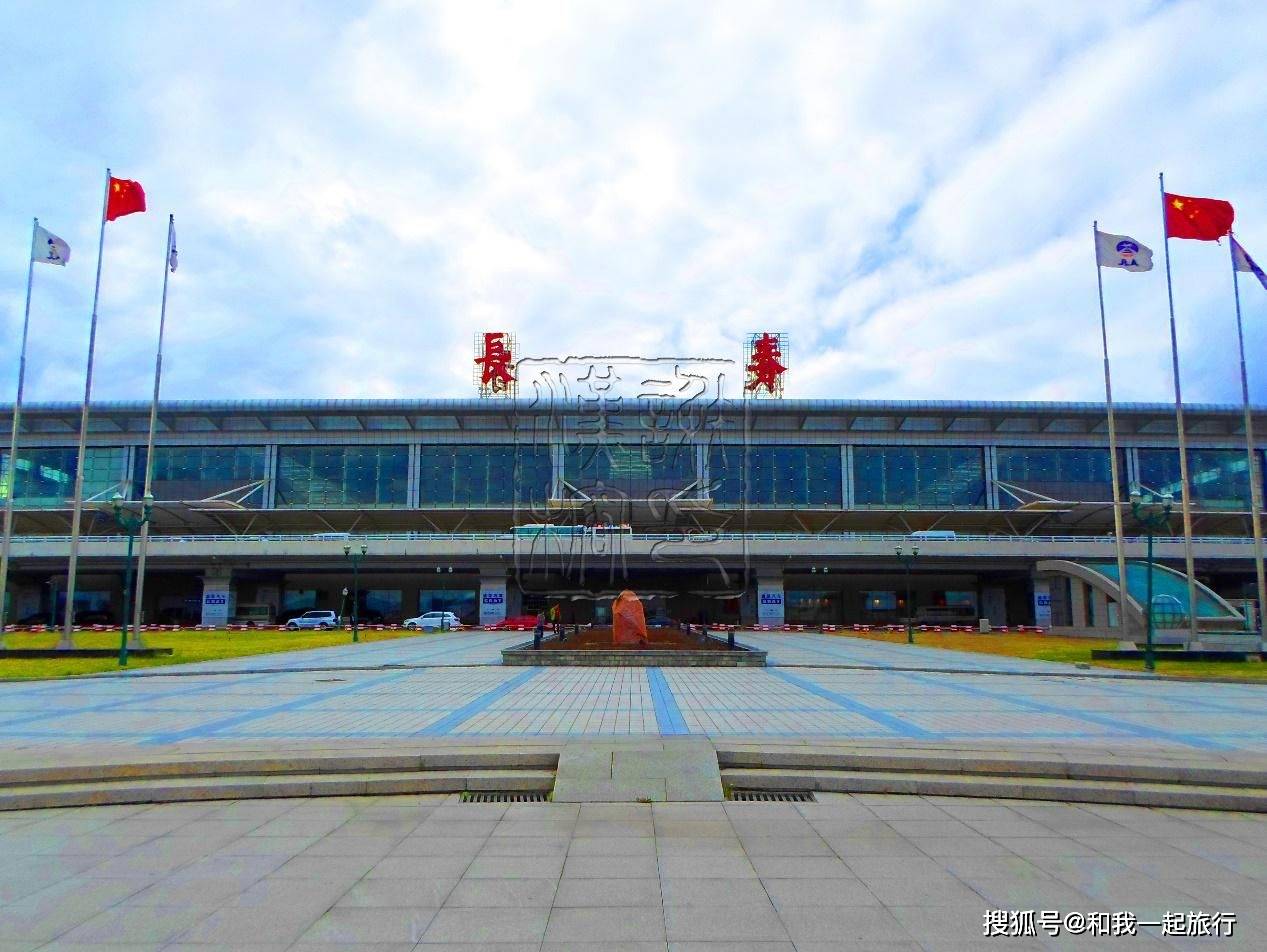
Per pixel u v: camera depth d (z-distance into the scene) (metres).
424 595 60.09
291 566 53.25
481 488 65.44
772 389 66.62
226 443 67.19
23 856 6.64
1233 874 6.21
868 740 10.48
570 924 5.22
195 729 11.91
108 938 5.04
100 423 66.94
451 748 9.59
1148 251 28.42
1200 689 18.55
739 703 14.98
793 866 6.32
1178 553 50.09
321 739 10.72
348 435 67.00
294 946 4.92
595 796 8.25
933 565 53.19
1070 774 8.88
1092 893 5.79
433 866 6.33
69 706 14.80
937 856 6.58
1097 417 65.62
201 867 6.35
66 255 29.22
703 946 4.90
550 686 18.11
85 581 59.75
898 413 64.81
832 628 51.88
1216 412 66.00
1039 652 30.83
